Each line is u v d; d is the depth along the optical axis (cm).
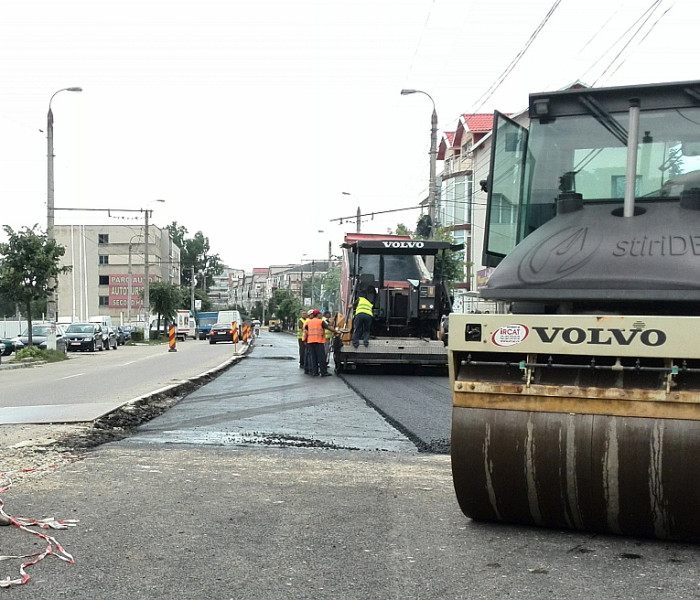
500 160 629
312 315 2017
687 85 582
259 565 479
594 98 609
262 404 1346
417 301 2038
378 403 1339
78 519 581
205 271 13750
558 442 504
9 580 450
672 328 474
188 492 671
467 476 536
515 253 574
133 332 6234
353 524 573
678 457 475
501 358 533
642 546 513
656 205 578
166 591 435
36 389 1675
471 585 445
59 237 9225
